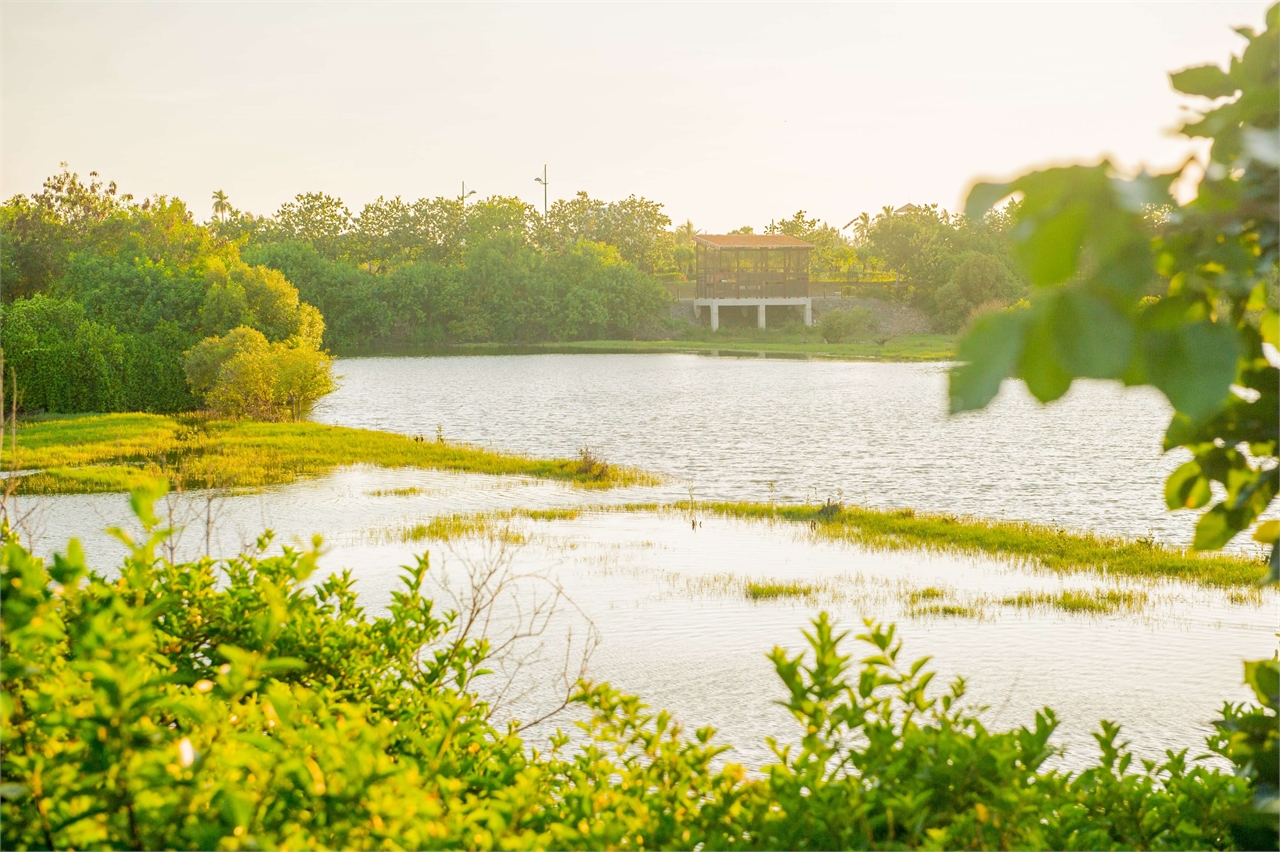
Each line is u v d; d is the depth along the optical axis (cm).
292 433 4088
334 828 269
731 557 1948
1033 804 312
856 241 18012
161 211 9244
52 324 5716
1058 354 126
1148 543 2058
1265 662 271
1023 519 2469
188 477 2888
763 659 1280
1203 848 347
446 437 4247
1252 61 203
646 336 12444
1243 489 245
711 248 12012
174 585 493
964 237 11875
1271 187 162
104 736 269
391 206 14712
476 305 12219
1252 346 222
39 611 301
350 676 493
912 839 296
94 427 4184
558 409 5391
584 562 1883
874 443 4006
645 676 1211
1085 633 1439
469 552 1961
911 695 362
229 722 301
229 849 248
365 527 2227
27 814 281
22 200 8844
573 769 411
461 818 293
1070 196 125
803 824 300
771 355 9988
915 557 1967
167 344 5875
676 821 326
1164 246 171
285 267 11462
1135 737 1035
